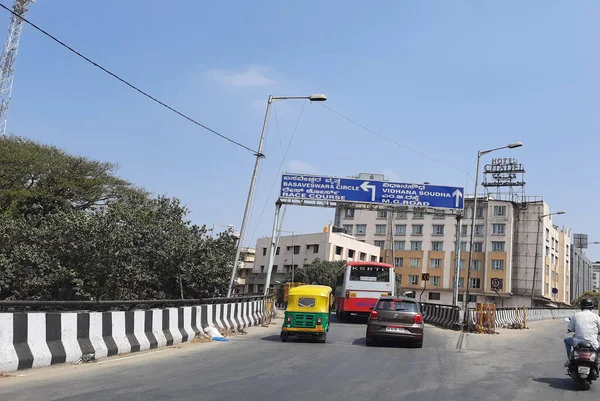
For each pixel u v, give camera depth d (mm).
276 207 34156
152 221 26328
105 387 8062
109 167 43344
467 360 13477
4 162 38344
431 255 81875
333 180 33812
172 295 26391
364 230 88500
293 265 79625
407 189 33594
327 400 7793
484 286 76750
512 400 8391
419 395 8453
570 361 9930
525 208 77938
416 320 16141
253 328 21453
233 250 28469
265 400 7629
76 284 23312
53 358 9508
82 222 23922
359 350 14914
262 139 23281
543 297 75125
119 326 11672
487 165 82188
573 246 105125
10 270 24203
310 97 23453
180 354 12328
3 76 57062
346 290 27516
